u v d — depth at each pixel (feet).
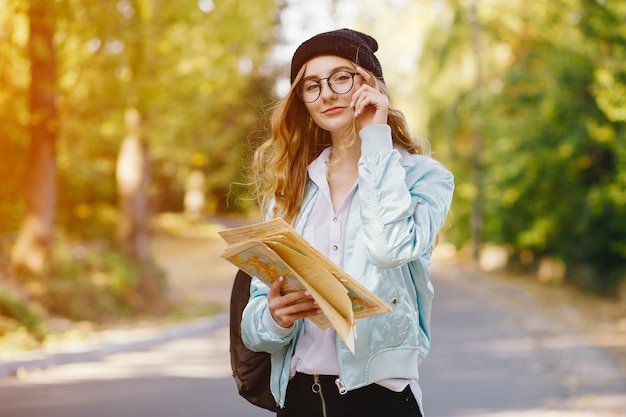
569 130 66.08
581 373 32.55
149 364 37.70
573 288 73.77
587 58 58.23
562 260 76.48
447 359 37.83
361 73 9.11
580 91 63.16
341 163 9.32
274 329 8.82
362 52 9.19
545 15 62.95
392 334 8.73
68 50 51.83
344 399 8.91
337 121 9.19
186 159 106.73
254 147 11.07
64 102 52.06
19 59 51.44
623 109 49.47
